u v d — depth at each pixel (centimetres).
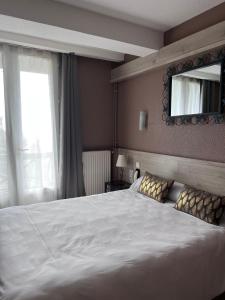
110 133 428
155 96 328
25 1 220
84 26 252
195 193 235
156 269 146
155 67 313
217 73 238
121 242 172
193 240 173
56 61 357
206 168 253
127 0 234
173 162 296
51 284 122
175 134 296
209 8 248
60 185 367
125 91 396
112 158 432
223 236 185
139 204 257
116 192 304
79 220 211
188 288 157
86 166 397
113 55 382
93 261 144
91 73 398
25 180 349
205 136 256
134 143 378
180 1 235
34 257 151
